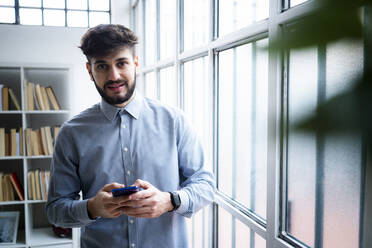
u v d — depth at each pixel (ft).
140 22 11.49
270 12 3.33
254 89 4.22
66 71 12.09
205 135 6.15
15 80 11.51
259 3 3.95
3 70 11.42
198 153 3.97
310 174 3.00
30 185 10.15
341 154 2.58
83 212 3.31
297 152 3.17
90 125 3.80
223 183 5.36
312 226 3.03
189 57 6.65
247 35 4.04
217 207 5.71
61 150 3.81
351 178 2.49
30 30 11.91
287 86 3.20
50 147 10.31
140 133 3.80
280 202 3.44
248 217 4.34
